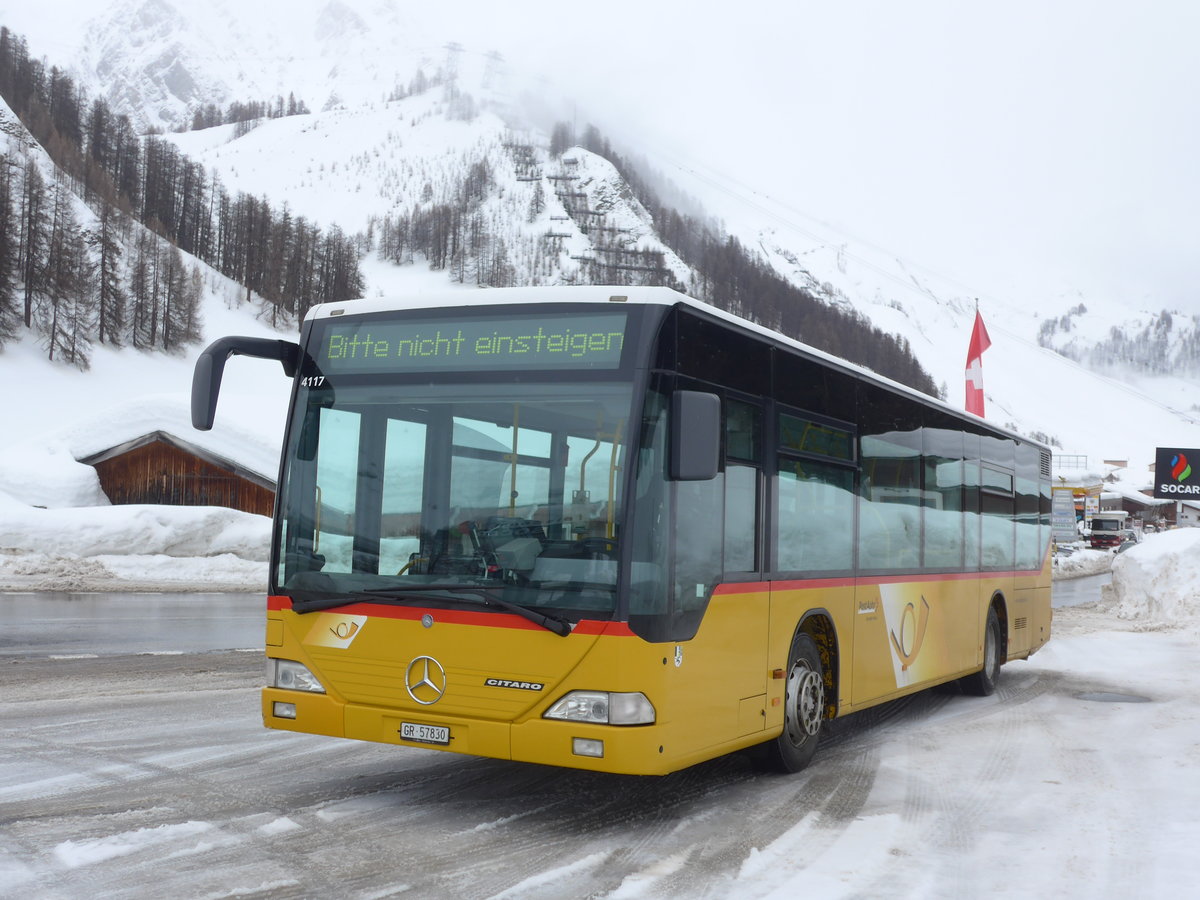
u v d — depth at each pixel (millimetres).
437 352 6750
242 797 6867
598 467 6184
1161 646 18812
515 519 6328
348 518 6789
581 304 6461
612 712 5949
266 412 46188
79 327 103562
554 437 6324
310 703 6742
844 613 8836
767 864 5836
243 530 32312
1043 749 9438
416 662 6426
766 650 7516
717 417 6109
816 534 8359
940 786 7922
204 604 22484
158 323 117438
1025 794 7676
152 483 43781
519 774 7832
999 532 13461
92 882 5125
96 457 43969
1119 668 15867
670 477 6129
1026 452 14875
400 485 6672
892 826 6719
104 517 30344
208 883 5164
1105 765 8742
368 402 6867
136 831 5965
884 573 9711
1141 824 6844
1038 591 15234
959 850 6199
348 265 181500
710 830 6531
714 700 6785
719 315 7000
